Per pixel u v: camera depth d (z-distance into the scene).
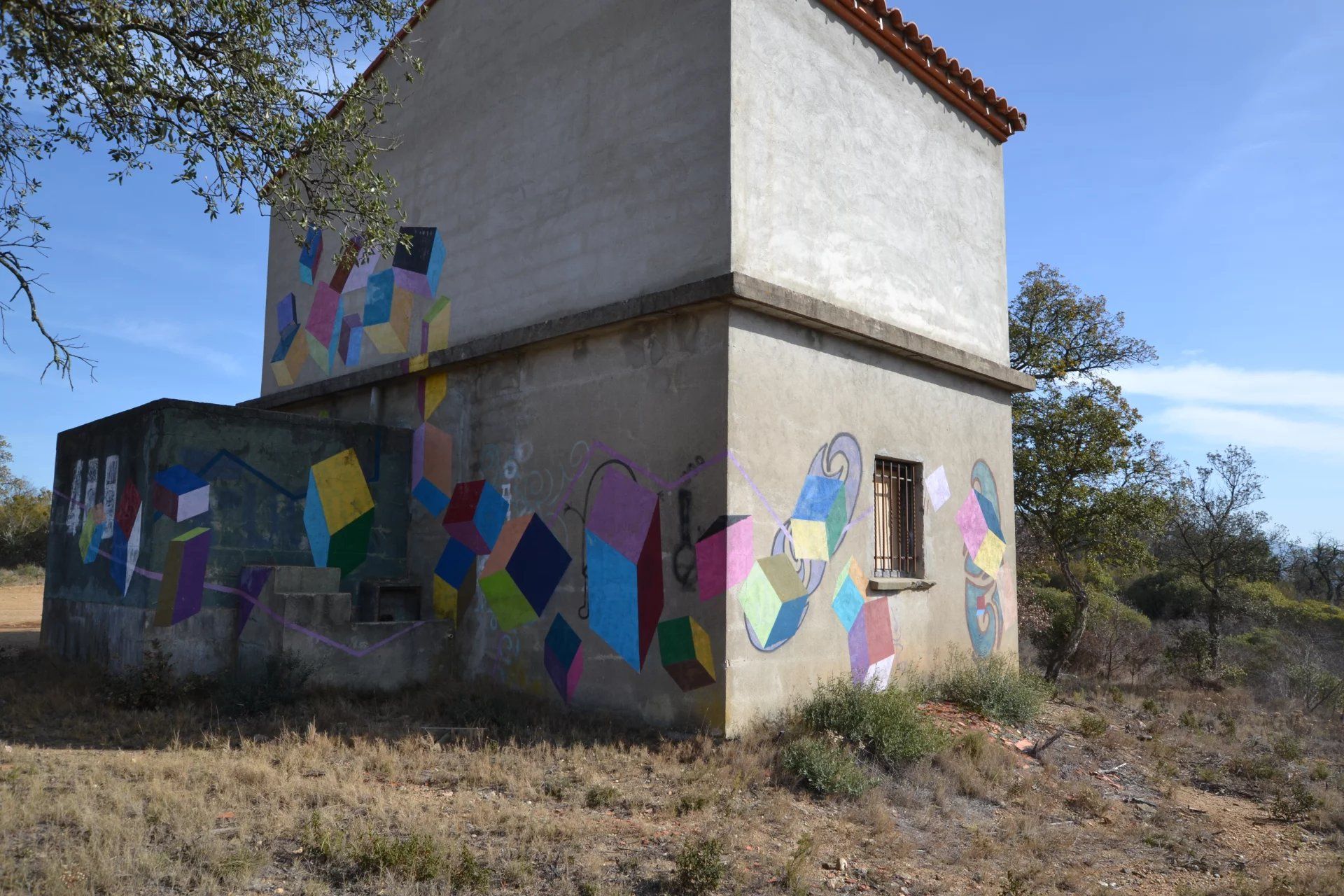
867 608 9.17
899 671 9.54
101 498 10.66
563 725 8.18
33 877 4.31
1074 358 15.77
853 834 6.01
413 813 5.61
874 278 9.60
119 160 7.06
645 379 8.50
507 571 9.65
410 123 11.95
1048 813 7.10
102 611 10.23
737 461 7.79
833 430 8.93
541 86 10.02
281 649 8.68
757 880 5.05
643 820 5.83
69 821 5.12
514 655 9.45
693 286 7.86
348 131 8.15
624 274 8.82
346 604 9.16
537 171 9.95
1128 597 24.47
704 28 8.37
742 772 6.80
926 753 7.68
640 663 8.19
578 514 8.98
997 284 11.92
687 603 7.86
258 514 9.79
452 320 10.86
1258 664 15.98
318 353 13.23
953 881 5.47
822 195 9.02
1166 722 10.88
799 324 8.60
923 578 9.98
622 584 8.44
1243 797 8.31
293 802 5.68
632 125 8.93
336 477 10.42
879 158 9.91
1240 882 5.91
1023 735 9.19
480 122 10.80
